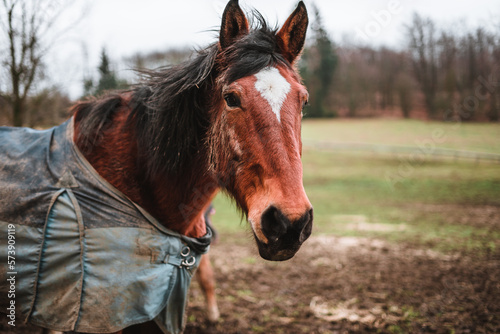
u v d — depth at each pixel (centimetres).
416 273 416
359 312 324
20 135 197
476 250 491
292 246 140
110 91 205
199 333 302
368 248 536
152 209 180
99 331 161
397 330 286
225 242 594
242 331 300
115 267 164
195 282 425
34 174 174
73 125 187
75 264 163
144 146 177
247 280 416
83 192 170
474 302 325
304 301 354
